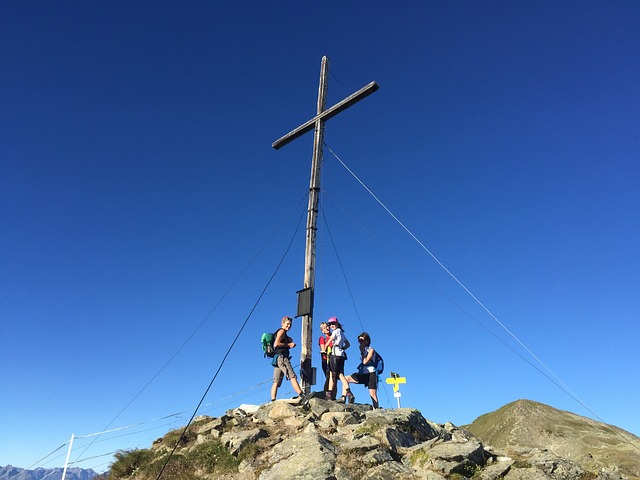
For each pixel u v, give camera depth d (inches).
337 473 361.4
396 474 369.1
